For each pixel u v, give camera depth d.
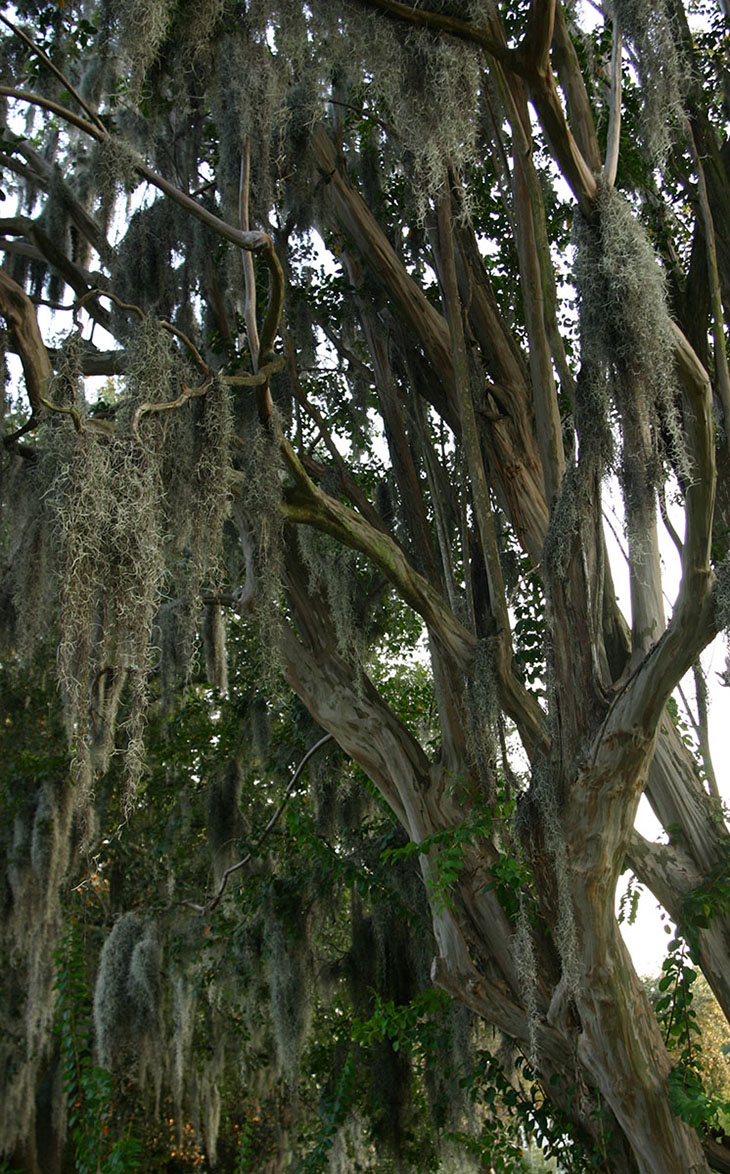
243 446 6.48
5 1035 12.52
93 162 7.92
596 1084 6.35
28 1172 13.16
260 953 10.11
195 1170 14.57
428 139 5.43
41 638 6.97
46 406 4.13
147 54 5.24
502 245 9.23
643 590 6.88
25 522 6.83
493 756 6.77
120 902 12.81
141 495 4.21
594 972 5.95
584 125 6.41
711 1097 6.27
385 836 9.31
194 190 8.15
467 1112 8.38
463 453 7.96
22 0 8.08
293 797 11.56
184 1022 10.93
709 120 8.70
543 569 6.22
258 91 5.87
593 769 5.95
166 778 12.59
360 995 9.59
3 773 11.70
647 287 5.04
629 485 5.20
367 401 9.48
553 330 6.14
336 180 8.33
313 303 8.91
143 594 4.14
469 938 7.12
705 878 6.85
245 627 10.90
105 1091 7.27
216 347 8.38
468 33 5.23
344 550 7.62
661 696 5.78
